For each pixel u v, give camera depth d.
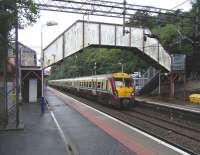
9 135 17.45
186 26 46.75
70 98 49.56
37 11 17.56
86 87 48.50
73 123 22.33
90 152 13.59
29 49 55.47
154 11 38.12
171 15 41.12
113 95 35.53
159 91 51.38
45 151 13.48
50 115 26.81
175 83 53.72
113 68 74.94
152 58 46.81
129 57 68.31
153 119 27.86
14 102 32.75
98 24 42.88
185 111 28.77
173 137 18.70
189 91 48.03
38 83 43.69
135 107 39.38
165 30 52.12
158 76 54.47
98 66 81.81
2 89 21.97
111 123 22.47
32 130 19.17
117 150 14.03
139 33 45.50
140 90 55.50
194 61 51.50
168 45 51.47
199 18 42.62
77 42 42.91
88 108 33.25
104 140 16.31
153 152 13.73
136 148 14.49
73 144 15.22
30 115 26.77
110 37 43.50
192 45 49.00
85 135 17.72
